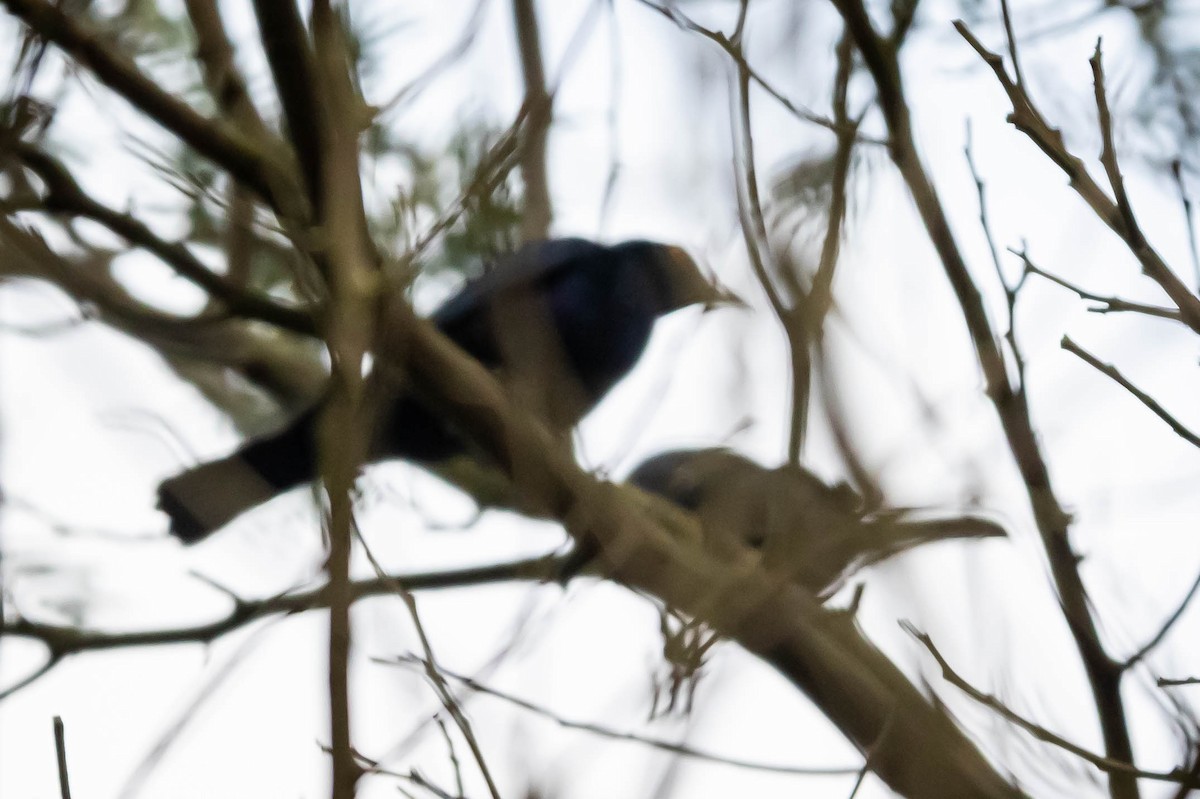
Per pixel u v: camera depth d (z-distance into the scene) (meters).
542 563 5.80
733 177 5.22
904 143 5.73
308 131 5.88
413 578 7.20
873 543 4.80
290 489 9.23
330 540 4.54
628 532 5.63
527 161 6.23
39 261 5.78
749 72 5.36
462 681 4.56
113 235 6.36
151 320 6.09
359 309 5.32
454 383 6.60
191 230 7.03
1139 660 5.29
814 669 5.41
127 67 6.05
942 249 5.68
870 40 5.76
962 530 4.81
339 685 4.30
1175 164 5.68
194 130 6.11
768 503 5.11
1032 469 5.39
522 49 5.82
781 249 5.03
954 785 4.78
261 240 6.19
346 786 4.20
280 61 5.78
